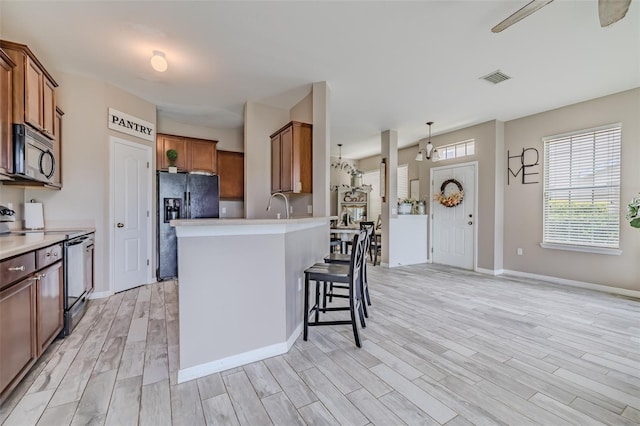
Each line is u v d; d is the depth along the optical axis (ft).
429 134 19.70
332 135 20.43
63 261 8.20
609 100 13.12
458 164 18.84
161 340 8.13
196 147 16.90
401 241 19.49
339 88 12.71
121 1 7.50
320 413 5.23
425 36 8.97
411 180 23.32
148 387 5.95
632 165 12.42
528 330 8.89
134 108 13.51
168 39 9.20
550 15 7.89
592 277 13.58
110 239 12.41
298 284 8.59
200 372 6.35
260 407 5.37
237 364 6.77
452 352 7.50
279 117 15.24
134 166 13.52
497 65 10.72
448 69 11.03
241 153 19.24
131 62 10.62
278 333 7.38
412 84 12.32
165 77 11.78
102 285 12.08
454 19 8.19
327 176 12.21
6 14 7.99
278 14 7.98
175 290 13.10
